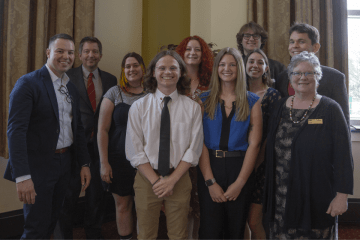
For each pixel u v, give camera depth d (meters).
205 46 2.17
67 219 2.25
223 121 1.71
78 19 2.65
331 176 1.46
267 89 1.96
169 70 1.65
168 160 1.59
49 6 2.57
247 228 2.05
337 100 1.82
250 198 1.71
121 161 2.01
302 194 1.46
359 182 2.76
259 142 1.69
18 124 1.50
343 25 2.80
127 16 3.21
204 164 1.69
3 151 2.32
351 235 2.54
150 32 3.20
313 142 1.44
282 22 2.82
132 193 2.07
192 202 2.01
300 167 1.46
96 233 2.37
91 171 2.32
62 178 1.77
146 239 1.64
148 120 1.64
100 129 2.05
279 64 2.52
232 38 2.97
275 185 1.59
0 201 2.38
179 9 3.04
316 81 1.52
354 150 2.77
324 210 1.45
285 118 1.57
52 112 1.65
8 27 2.28
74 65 2.65
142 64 2.12
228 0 2.96
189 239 2.05
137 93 2.10
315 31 2.01
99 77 2.54
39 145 1.61
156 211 1.66
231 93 1.77
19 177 1.46
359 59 3.06
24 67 2.34
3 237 2.38
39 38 2.41
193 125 1.67
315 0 2.78
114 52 3.12
